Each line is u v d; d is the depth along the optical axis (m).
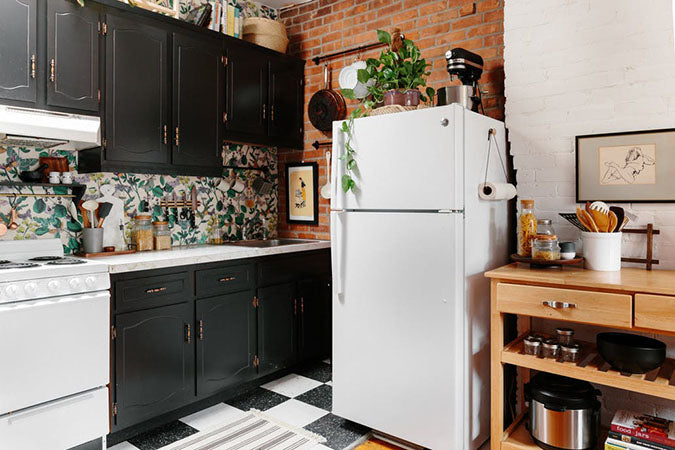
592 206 2.03
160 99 2.71
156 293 2.40
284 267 3.12
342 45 3.48
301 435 2.36
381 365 2.28
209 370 2.65
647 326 1.63
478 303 2.18
